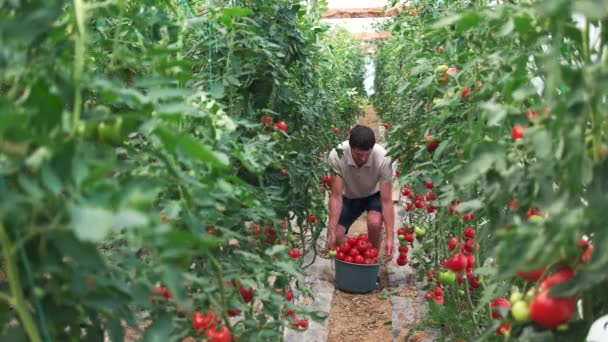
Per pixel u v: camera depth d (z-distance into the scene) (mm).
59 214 771
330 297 3818
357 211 4336
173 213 1232
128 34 1802
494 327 1203
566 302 1026
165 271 845
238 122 1727
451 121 2229
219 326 1315
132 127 1088
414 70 2234
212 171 1363
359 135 3650
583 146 990
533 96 1359
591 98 958
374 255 3926
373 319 3604
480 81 1795
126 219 680
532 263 922
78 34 954
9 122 761
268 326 1525
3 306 939
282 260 1614
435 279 3107
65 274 926
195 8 2408
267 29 2576
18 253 926
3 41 789
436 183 2045
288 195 2693
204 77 2240
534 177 1132
